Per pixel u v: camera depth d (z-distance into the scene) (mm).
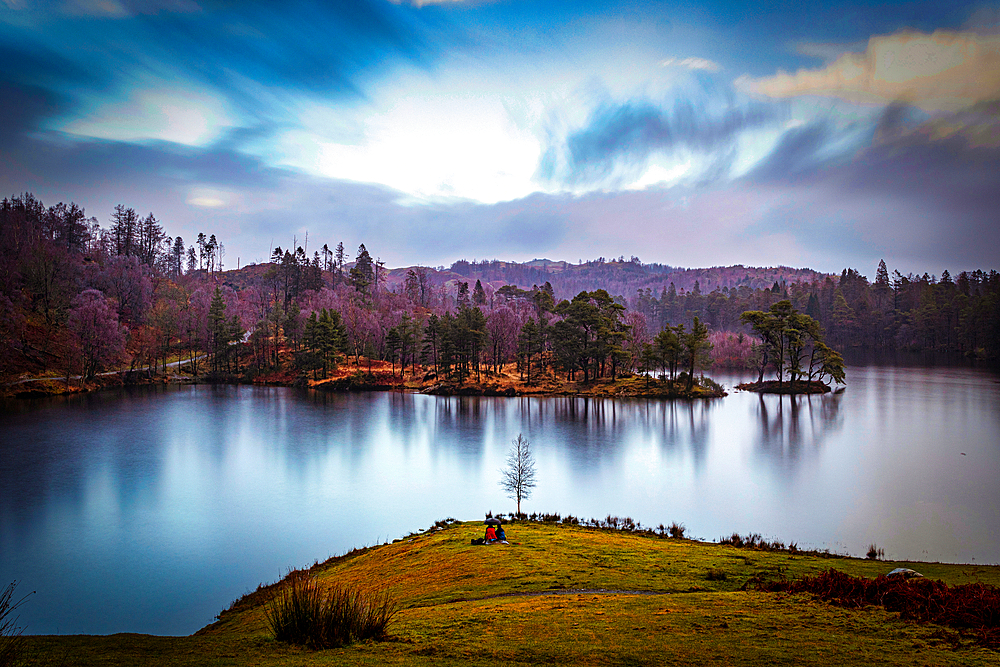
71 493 68562
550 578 27266
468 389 164625
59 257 180625
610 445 98500
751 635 17359
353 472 80250
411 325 191000
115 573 46938
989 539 53812
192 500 66938
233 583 45000
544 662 15516
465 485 73750
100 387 157375
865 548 51281
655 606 21281
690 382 163625
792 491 70875
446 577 29844
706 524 58219
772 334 175375
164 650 17234
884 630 17562
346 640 17938
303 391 166750
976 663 14609
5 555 50562
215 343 186125
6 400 132625
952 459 87625
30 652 16859
